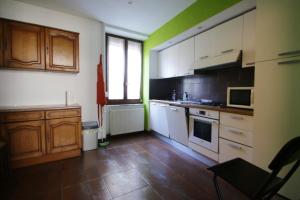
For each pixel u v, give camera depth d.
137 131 3.72
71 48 2.56
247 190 1.00
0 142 1.82
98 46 3.03
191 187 1.71
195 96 3.12
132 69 3.73
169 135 3.04
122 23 3.03
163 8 2.48
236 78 2.33
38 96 2.52
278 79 1.43
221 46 2.19
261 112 1.55
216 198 1.54
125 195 1.57
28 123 2.10
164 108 3.08
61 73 2.70
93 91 3.03
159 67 3.71
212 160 2.18
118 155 2.54
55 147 2.29
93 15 2.75
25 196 1.53
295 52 1.31
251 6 1.78
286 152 0.77
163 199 1.52
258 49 1.56
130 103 3.74
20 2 2.34
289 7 1.34
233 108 2.04
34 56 2.27
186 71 2.86
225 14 1.98
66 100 2.70
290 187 1.39
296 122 1.34
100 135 3.09
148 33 3.48
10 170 1.91
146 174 1.97
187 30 2.49
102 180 1.82
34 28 2.26
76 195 1.56
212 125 2.12
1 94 2.27
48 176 1.90
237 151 1.82
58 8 2.52
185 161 2.35
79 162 2.28
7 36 2.09
